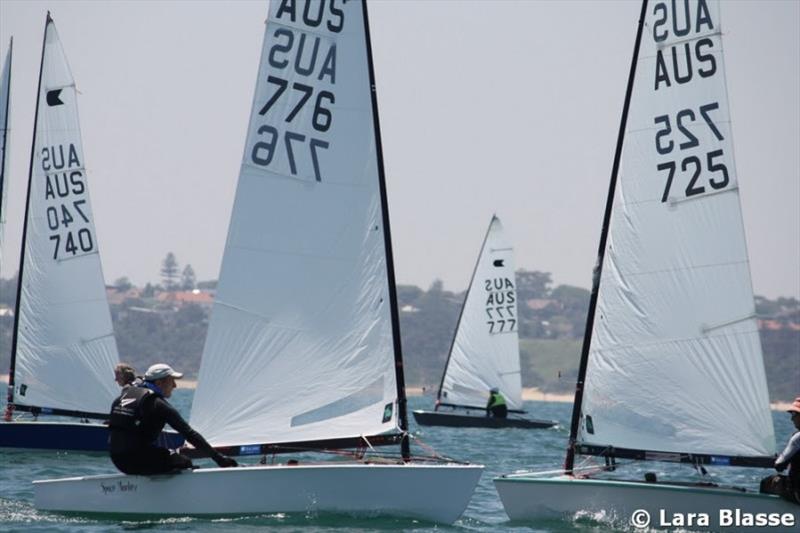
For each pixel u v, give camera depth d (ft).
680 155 201.36
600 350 203.51
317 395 201.46
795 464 183.62
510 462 319.88
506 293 546.67
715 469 312.09
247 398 201.36
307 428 201.05
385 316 202.18
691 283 199.72
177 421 181.27
